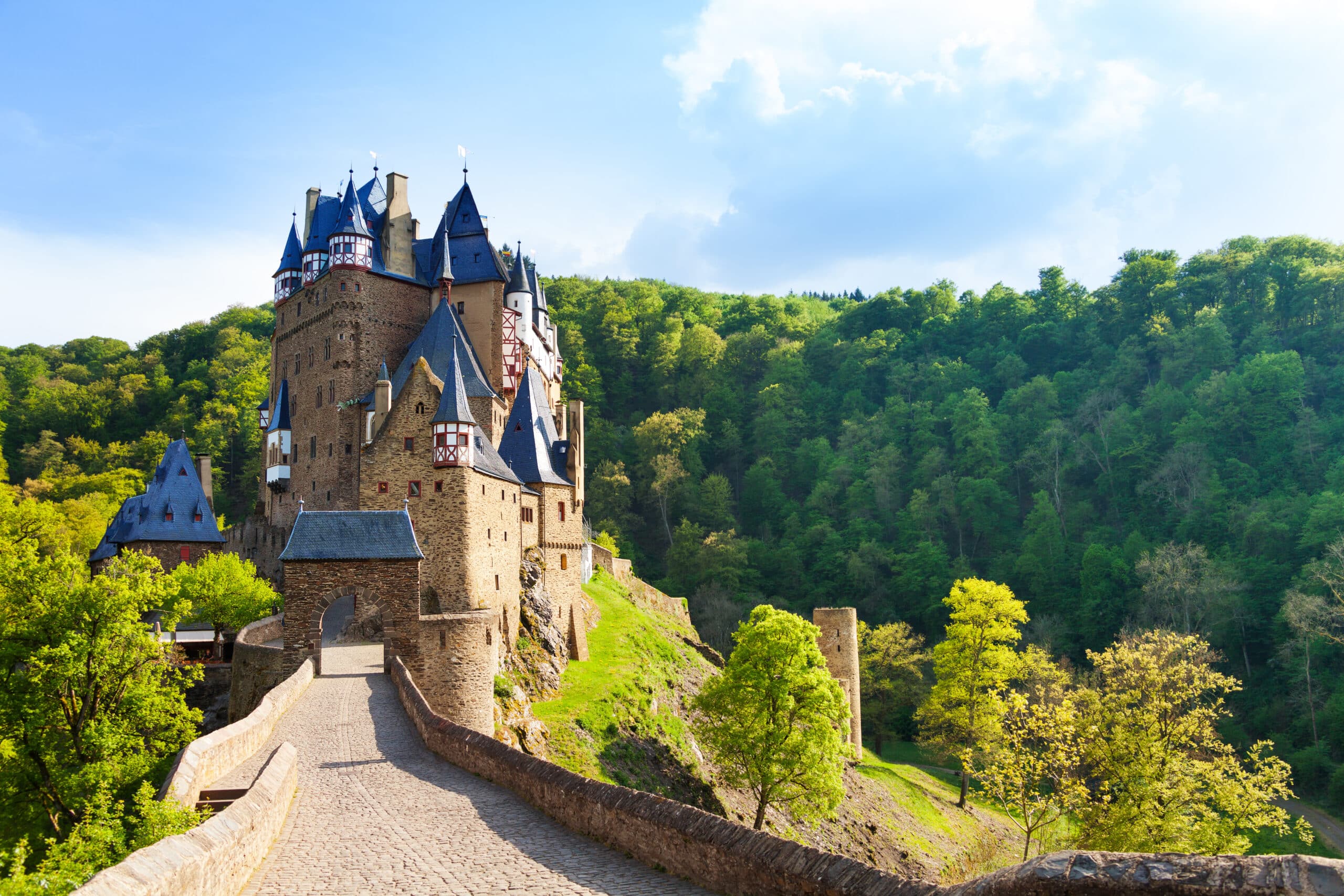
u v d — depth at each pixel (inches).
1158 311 6008.9
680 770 2026.3
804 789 1910.7
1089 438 5132.9
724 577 4712.1
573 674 2276.1
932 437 5659.5
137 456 5708.7
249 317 7741.1
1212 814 1537.9
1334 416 4520.2
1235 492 4308.6
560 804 741.9
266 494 3309.5
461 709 1579.7
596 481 5398.6
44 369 6978.4
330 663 1676.9
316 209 3139.8
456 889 560.1
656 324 7455.7
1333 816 2576.3
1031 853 2212.1
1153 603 3774.6
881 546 4864.7
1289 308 5502.0
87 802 903.1
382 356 2945.4
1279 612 3469.5
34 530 3250.5
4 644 1342.3
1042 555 4434.1
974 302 7209.6
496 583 2113.7
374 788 854.5
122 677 1392.7
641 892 553.0
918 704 3472.0
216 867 504.4
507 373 2938.0
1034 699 2795.3
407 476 2005.4
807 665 1948.8
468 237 3085.6
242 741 975.6
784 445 6122.1
